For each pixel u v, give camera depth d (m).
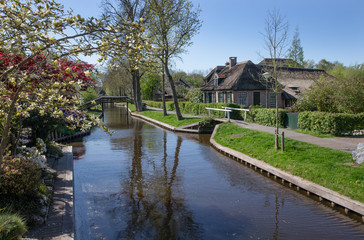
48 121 12.07
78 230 6.35
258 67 31.92
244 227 6.44
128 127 26.16
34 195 6.37
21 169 6.35
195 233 6.18
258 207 7.54
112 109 58.69
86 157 13.65
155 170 11.25
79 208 7.56
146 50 4.14
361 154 8.93
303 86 30.52
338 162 9.12
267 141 13.01
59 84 4.14
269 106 30.23
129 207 7.59
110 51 4.08
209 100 36.88
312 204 7.68
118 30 4.02
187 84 69.06
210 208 7.50
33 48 3.70
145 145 16.70
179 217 6.97
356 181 7.51
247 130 16.53
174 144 17.00
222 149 14.45
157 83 62.38
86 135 21.00
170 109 39.53
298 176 8.95
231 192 8.70
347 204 6.95
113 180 9.99
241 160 12.42
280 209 7.39
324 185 7.99
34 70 4.09
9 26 3.73
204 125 21.31
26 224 5.38
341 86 18.28
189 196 8.38
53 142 13.52
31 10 3.90
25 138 12.08
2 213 5.07
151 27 21.69
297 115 16.41
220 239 5.93
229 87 30.17
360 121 13.79
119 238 6.00
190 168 11.51
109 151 15.03
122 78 52.03
